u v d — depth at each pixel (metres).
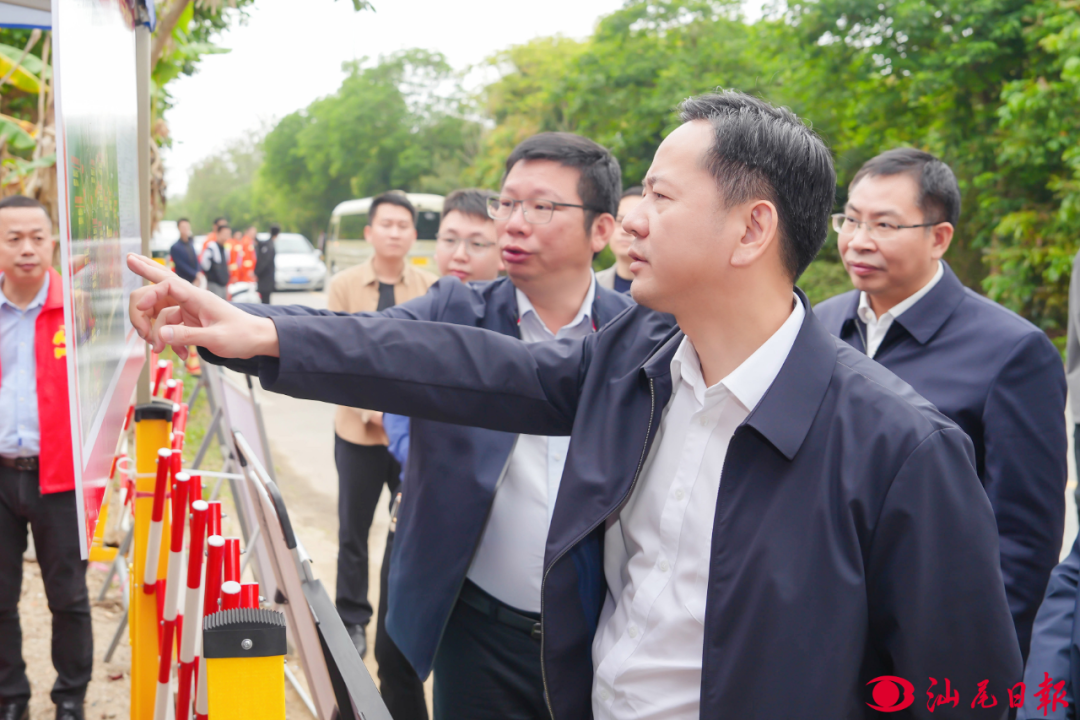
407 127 46.03
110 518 4.06
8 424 2.83
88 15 1.19
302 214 56.00
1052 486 2.03
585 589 1.34
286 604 1.66
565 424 1.48
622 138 19.53
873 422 1.08
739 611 1.09
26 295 2.86
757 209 1.13
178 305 1.29
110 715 3.13
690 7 20.48
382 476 3.74
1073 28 9.08
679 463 1.25
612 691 1.26
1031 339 2.10
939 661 1.06
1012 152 9.97
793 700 1.05
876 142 13.07
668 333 1.37
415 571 1.93
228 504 5.28
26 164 4.48
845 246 2.43
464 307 2.11
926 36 11.41
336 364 1.30
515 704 1.97
